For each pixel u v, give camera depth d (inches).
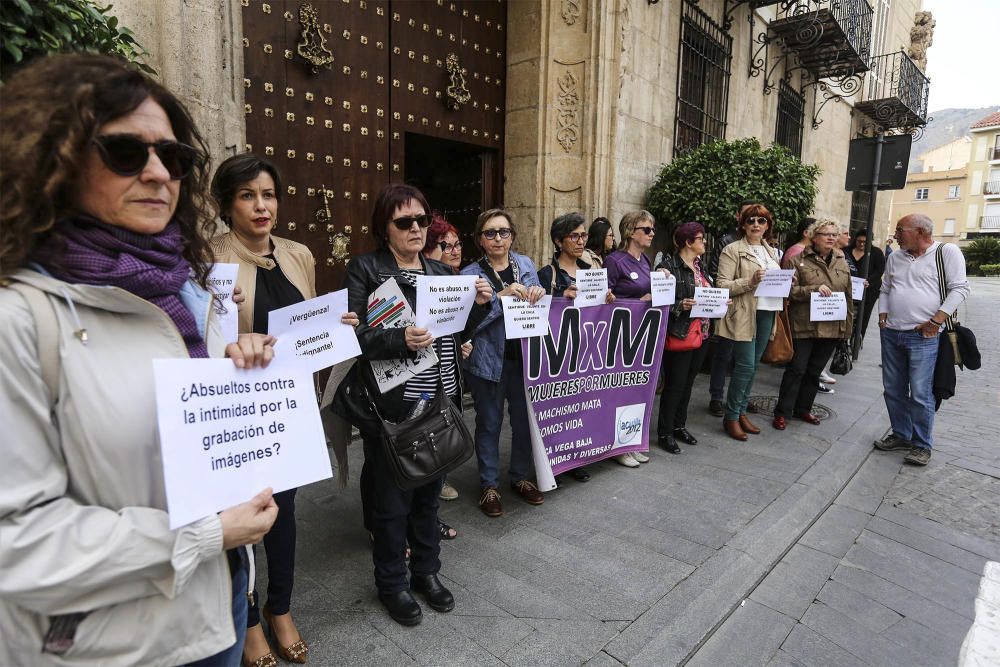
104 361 36.2
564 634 88.7
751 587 106.9
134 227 38.1
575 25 228.8
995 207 2123.5
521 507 134.2
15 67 63.5
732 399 186.4
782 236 275.7
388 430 83.4
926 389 173.0
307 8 164.6
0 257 33.0
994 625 98.2
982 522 138.0
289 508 80.7
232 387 44.1
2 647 35.6
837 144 517.3
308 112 169.8
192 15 114.9
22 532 31.5
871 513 141.7
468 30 221.1
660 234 276.1
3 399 31.8
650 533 121.6
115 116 35.6
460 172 251.1
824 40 378.0
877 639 94.4
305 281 91.3
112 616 36.7
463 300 92.0
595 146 231.8
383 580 90.7
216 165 120.9
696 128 307.1
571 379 141.9
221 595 42.7
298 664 81.2
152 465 38.3
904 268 175.8
